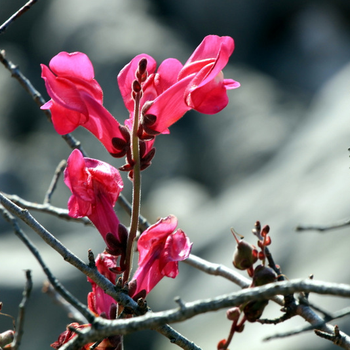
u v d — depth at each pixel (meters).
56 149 18.41
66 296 2.16
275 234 11.83
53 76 2.62
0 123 19.55
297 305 2.57
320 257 10.52
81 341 2.06
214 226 14.05
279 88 22.02
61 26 22.14
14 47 22.70
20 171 17.34
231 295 1.92
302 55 24.56
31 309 12.83
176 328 11.31
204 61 2.72
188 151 19.06
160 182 18.19
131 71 2.95
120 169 2.71
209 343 10.37
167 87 2.91
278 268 2.63
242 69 23.14
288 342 9.24
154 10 23.97
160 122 2.68
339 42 24.78
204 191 17.81
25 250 14.49
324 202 11.69
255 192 14.28
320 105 16.92
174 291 12.45
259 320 2.46
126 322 2.04
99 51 20.66
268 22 25.50
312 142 14.52
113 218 2.72
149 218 16.66
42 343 12.49
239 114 19.45
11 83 20.64
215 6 24.67
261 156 17.45
